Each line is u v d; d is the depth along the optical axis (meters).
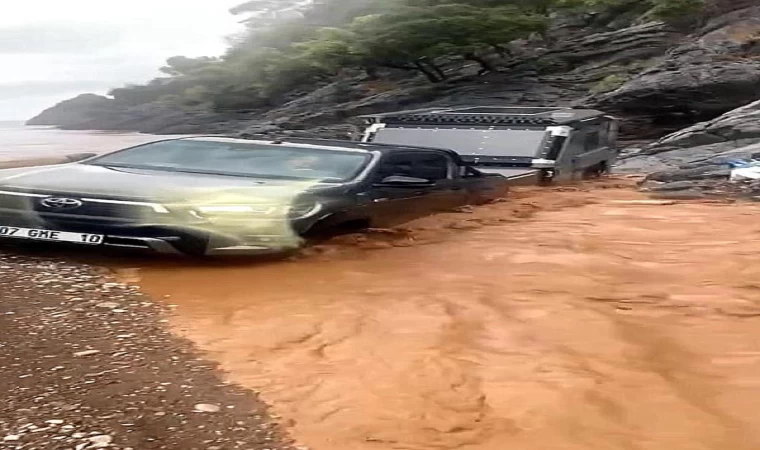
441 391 3.75
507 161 12.86
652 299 5.47
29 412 3.30
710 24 39.31
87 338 4.36
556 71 45.72
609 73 42.62
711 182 12.94
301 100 56.88
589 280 6.04
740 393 3.77
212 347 4.32
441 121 13.52
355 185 7.44
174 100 73.25
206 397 3.59
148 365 3.97
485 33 46.25
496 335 4.61
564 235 8.16
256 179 7.26
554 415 3.50
